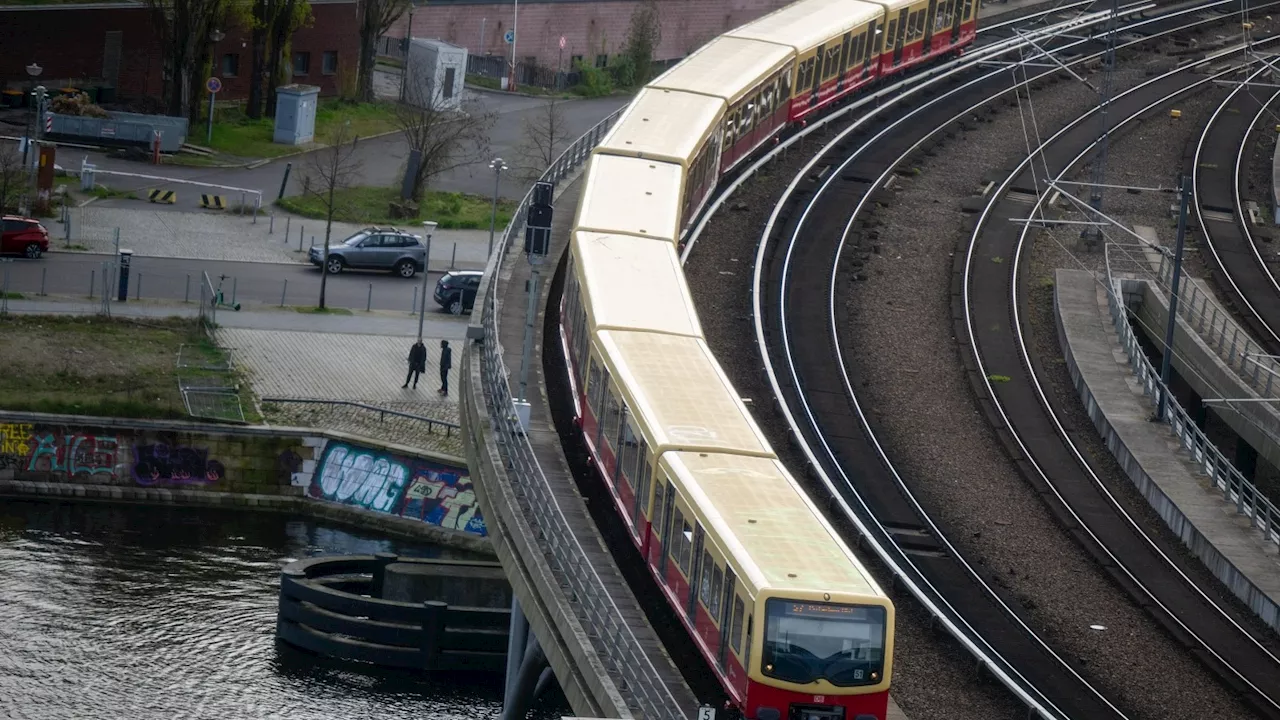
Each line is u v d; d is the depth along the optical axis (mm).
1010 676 132500
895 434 181750
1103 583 156000
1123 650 143000
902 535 158875
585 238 171000
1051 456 182250
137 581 189250
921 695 127625
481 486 146625
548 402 164125
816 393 187500
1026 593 151500
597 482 152500
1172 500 171750
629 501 136875
